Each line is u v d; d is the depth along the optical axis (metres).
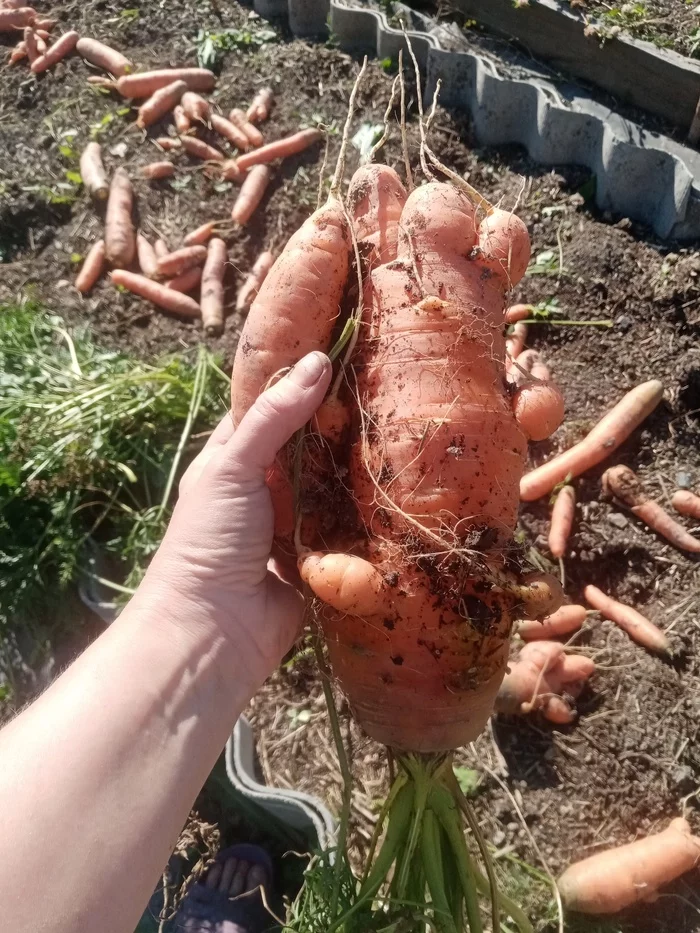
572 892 0.41
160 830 0.28
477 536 0.33
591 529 0.54
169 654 0.31
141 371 0.62
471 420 0.33
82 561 0.56
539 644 0.48
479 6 0.74
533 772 0.47
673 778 0.45
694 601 0.51
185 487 0.40
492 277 0.35
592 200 0.68
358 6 0.79
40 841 0.24
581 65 0.69
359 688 0.35
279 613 0.36
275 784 0.47
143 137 0.80
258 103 0.78
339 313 0.36
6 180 0.79
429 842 0.37
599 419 0.59
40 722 0.27
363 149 0.74
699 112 0.62
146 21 0.89
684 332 0.60
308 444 0.35
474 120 0.73
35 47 0.87
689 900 0.42
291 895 0.45
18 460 0.56
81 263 0.74
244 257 0.73
